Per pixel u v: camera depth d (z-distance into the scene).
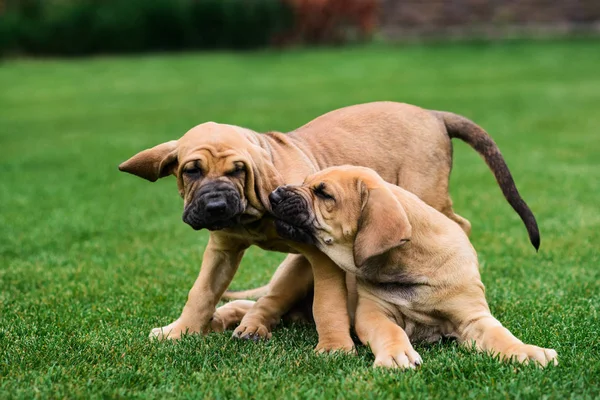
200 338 6.96
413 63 32.44
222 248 7.34
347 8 39.09
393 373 5.91
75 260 10.16
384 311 6.88
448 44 37.59
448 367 6.06
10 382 5.84
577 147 16.89
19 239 11.12
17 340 6.93
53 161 16.73
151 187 14.56
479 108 22.03
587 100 23.03
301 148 7.81
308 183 6.86
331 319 6.77
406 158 8.35
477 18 39.56
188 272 9.59
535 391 5.51
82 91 27.89
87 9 38.22
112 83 29.62
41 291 8.83
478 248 10.34
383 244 6.26
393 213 6.31
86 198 13.64
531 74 28.47
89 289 8.87
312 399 5.48
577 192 13.07
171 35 38.75
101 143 18.59
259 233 7.16
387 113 8.46
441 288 6.75
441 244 6.86
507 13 39.19
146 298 8.55
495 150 8.61
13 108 24.73
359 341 7.13
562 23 38.72
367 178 6.68
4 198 13.55
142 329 7.38
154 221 12.19
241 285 9.20
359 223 6.60
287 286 7.56
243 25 38.62
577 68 29.42
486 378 5.81
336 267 6.92
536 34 38.34
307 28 39.22
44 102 25.78
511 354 6.18
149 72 32.25
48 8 38.66
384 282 6.84
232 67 33.03
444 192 8.59
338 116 8.40
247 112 22.27
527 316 7.62
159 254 10.41
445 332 6.93
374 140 8.23
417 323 6.92
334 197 6.68
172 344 6.74
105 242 11.04
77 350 6.61
